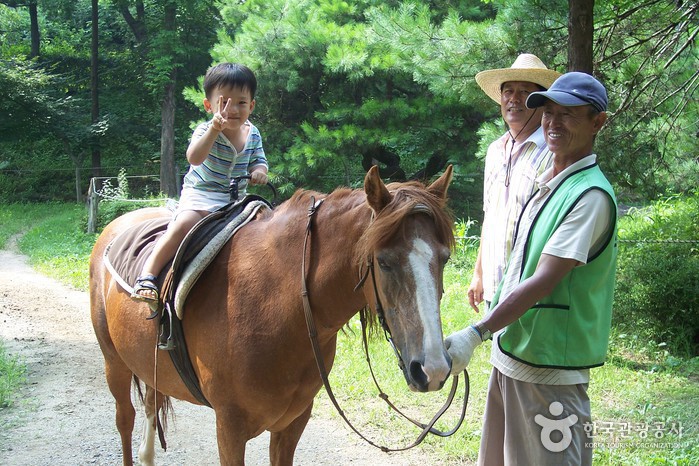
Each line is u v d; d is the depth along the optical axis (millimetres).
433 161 16703
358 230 2521
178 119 27391
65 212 21469
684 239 7965
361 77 13664
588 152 2537
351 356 5969
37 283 10484
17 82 24188
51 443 4570
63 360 6555
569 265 2336
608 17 7137
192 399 3229
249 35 14914
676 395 5254
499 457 2791
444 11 14094
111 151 28000
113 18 31328
